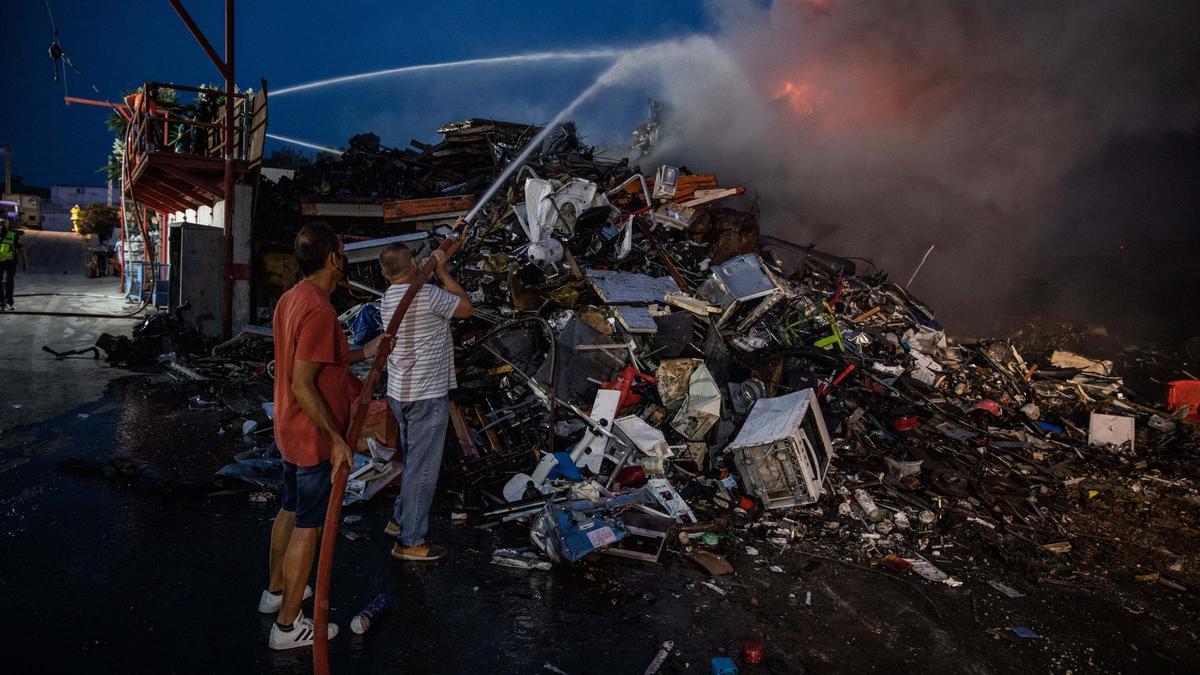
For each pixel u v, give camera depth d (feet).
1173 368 36.81
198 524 14.40
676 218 35.14
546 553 13.60
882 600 13.20
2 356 29.84
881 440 22.03
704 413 19.62
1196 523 18.79
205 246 34.06
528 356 21.44
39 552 12.64
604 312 24.02
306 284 9.59
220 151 40.04
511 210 31.96
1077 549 16.48
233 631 10.56
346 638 10.61
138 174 40.22
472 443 18.01
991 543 15.99
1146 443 25.48
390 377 12.70
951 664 11.18
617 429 18.29
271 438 20.59
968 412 25.88
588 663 10.41
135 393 25.05
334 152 48.21
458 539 14.58
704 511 16.70
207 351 31.94
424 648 10.50
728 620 11.98
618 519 14.32
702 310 25.36
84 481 16.24
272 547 10.82
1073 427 26.18
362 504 15.87
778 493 16.83
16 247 44.37
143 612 10.93
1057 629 12.65
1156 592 14.61
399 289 12.63
